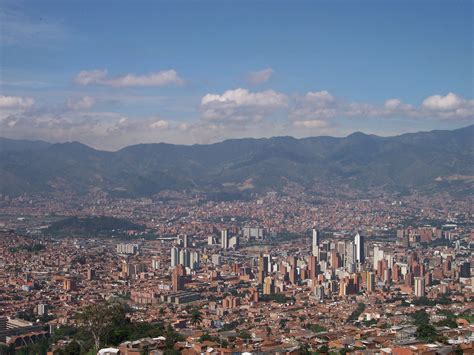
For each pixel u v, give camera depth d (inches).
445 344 7362.2
